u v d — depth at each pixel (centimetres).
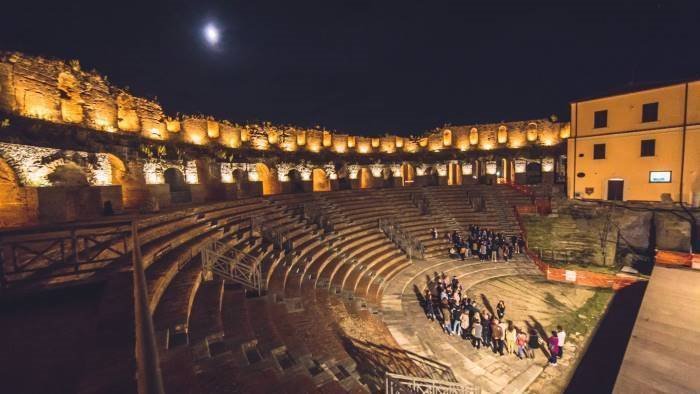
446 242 2472
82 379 272
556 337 1153
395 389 746
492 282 1903
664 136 2380
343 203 2642
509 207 2988
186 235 1113
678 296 1210
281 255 1384
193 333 655
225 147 3077
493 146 3875
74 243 586
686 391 721
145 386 138
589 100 2738
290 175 3400
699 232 2159
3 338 394
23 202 1291
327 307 1181
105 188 1461
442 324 1390
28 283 531
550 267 1984
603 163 2684
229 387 529
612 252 2248
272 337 761
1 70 1568
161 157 2183
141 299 243
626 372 793
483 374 1089
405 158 3919
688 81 2264
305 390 598
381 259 1995
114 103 2292
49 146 1442
